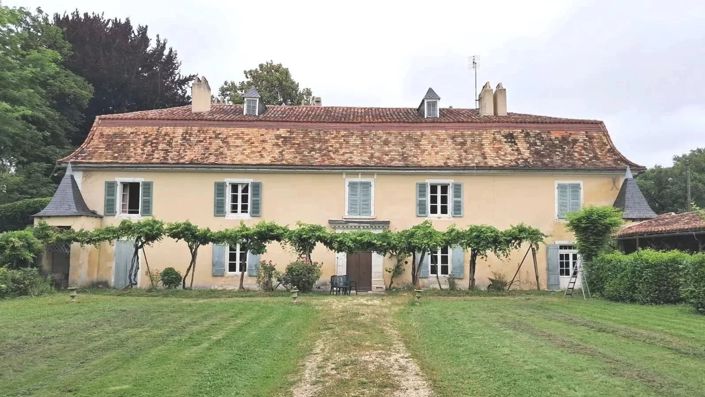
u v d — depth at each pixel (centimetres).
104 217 2578
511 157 2642
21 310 1622
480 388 866
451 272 2595
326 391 884
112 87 4209
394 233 2334
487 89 3039
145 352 1098
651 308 1723
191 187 2602
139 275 2558
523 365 972
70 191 2495
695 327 1326
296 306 1789
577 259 2523
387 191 2620
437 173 2616
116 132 2700
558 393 812
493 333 1289
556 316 1559
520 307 1783
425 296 2167
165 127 2725
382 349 1168
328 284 2575
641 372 910
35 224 2438
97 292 2239
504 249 2323
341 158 2620
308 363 1061
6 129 2892
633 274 1922
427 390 877
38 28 3859
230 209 2611
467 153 2656
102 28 4291
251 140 2686
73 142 4119
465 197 2619
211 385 892
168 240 2581
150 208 2584
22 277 2067
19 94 2858
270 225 2325
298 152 2644
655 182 5859
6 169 3694
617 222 2189
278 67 4853
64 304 1775
